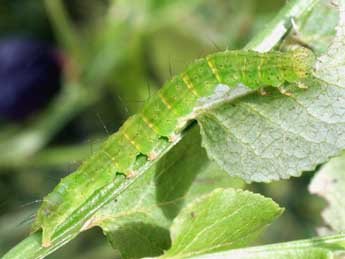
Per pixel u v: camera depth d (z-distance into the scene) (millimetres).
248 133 107
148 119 112
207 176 113
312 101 106
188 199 113
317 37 113
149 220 112
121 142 112
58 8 175
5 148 175
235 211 105
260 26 176
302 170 105
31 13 205
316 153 105
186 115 112
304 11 112
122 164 112
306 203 168
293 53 105
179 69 182
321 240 103
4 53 176
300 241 103
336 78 106
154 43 181
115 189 110
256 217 105
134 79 180
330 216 119
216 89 111
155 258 105
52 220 109
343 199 119
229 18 178
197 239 105
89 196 110
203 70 111
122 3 176
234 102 109
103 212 111
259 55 107
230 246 105
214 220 105
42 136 176
